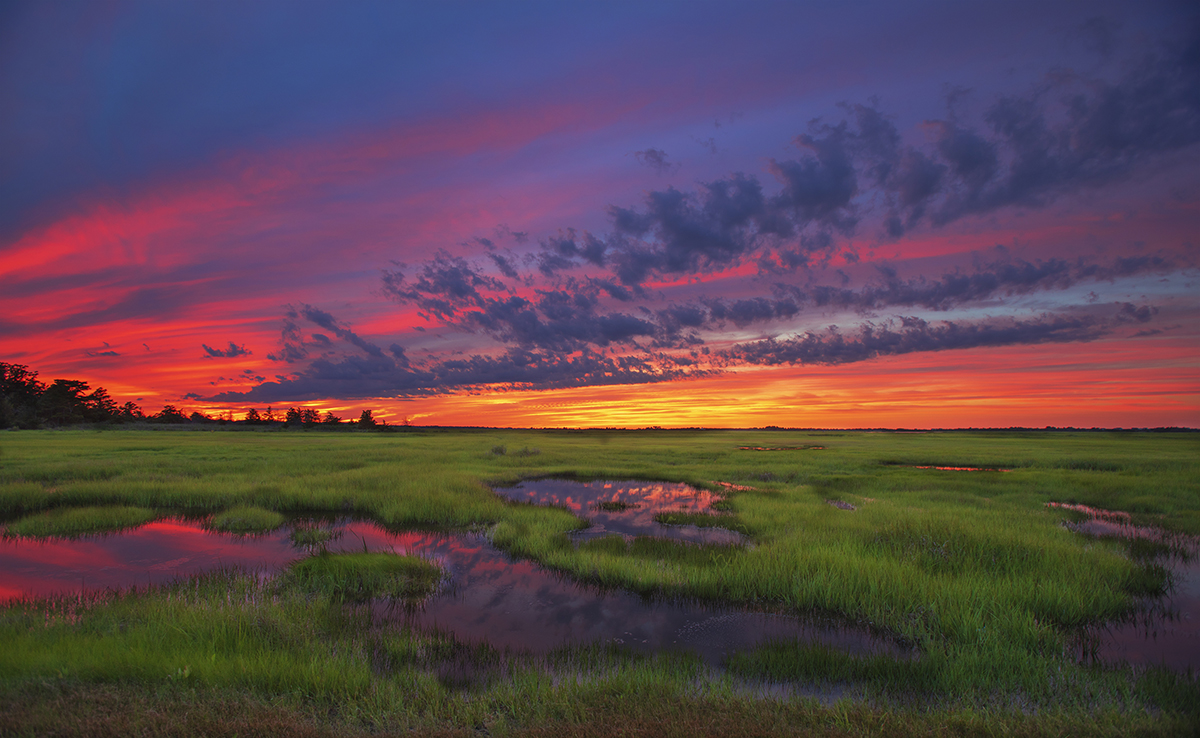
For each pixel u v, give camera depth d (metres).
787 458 39.91
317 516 18.70
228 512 17.67
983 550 12.03
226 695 5.60
